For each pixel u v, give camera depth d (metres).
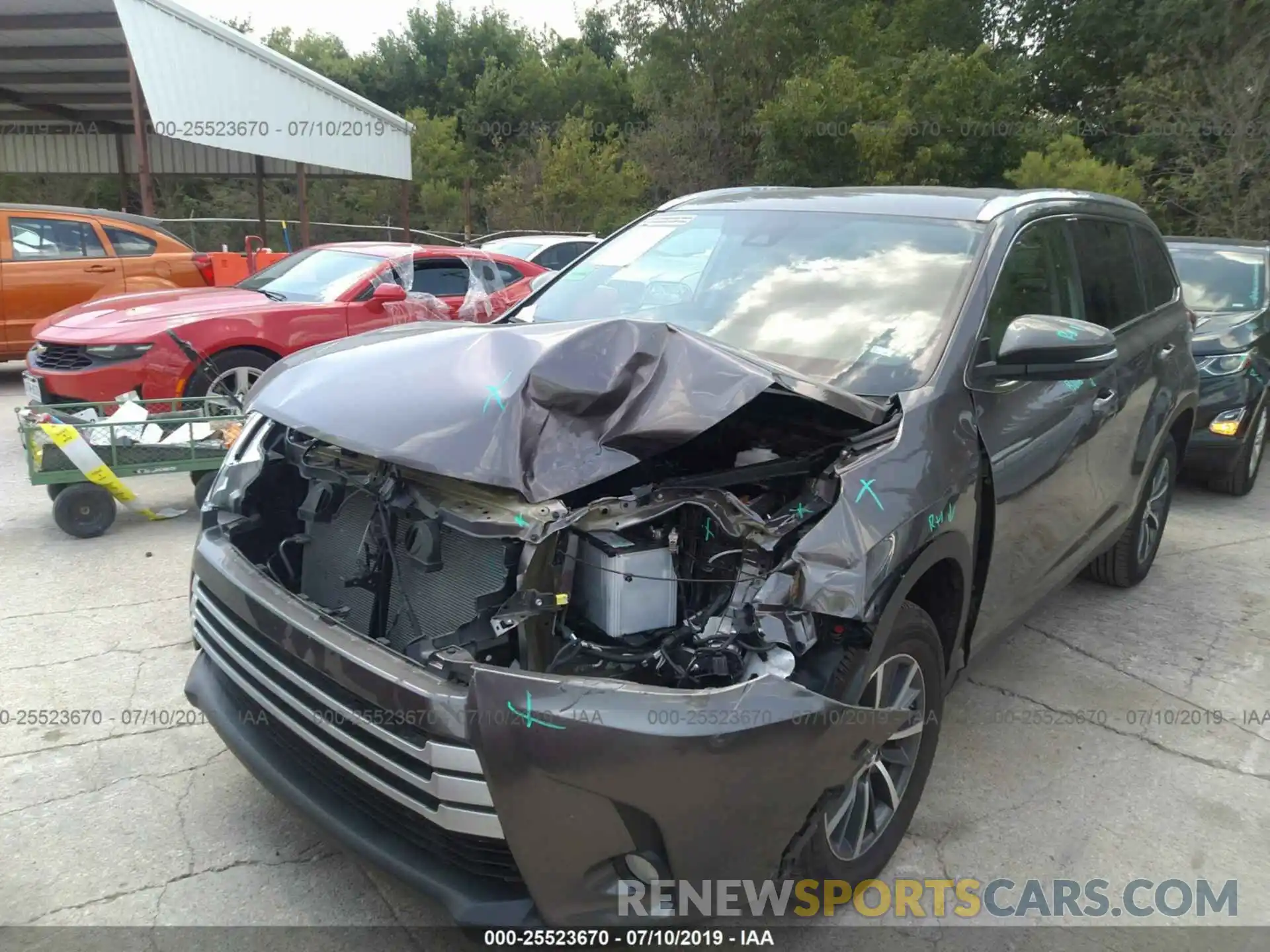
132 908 2.73
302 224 17.80
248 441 3.23
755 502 2.64
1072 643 4.79
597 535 2.45
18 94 20.97
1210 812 3.45
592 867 2.18
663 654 2.35
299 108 16.58
